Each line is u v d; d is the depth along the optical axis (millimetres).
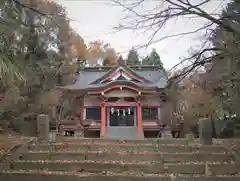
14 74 5883
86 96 22953
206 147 10992
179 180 7773
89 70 27406
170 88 6141
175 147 11117
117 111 22609
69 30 19688
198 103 18203
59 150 11273
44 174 8219
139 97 21797
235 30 4289
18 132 18234
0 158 9500
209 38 4871
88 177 7996
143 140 12758
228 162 9570
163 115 22062
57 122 19688
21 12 7242
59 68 21562
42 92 20453
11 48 6547
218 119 18219
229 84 12961
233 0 4414
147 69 26812
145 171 8828
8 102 14352
